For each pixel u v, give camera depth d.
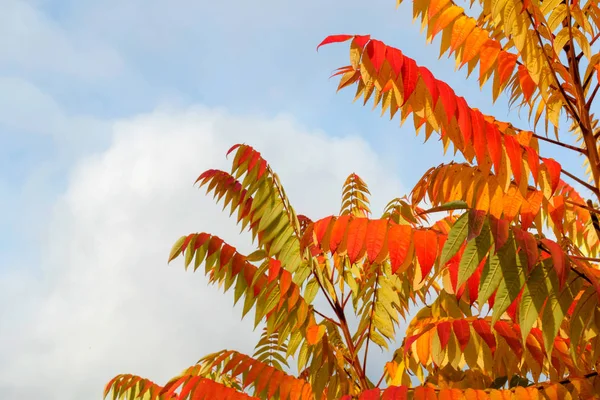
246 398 2.10
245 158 2.54
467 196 1.85
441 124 1.54
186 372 2.33
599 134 1.91
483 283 1.38
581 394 1.55
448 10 1.81
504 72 1.88
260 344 3.22
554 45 1.83
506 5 1.76
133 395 2.75
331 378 2.44
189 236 2.55
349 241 1.63
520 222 1.76
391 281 2.93
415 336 1.90
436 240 1.58
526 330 1.34
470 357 1.90
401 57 1.44
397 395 1.52
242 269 2.44
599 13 2.03
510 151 1.58
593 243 2.56
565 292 1.37
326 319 2.81
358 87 1.88
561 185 2.71
